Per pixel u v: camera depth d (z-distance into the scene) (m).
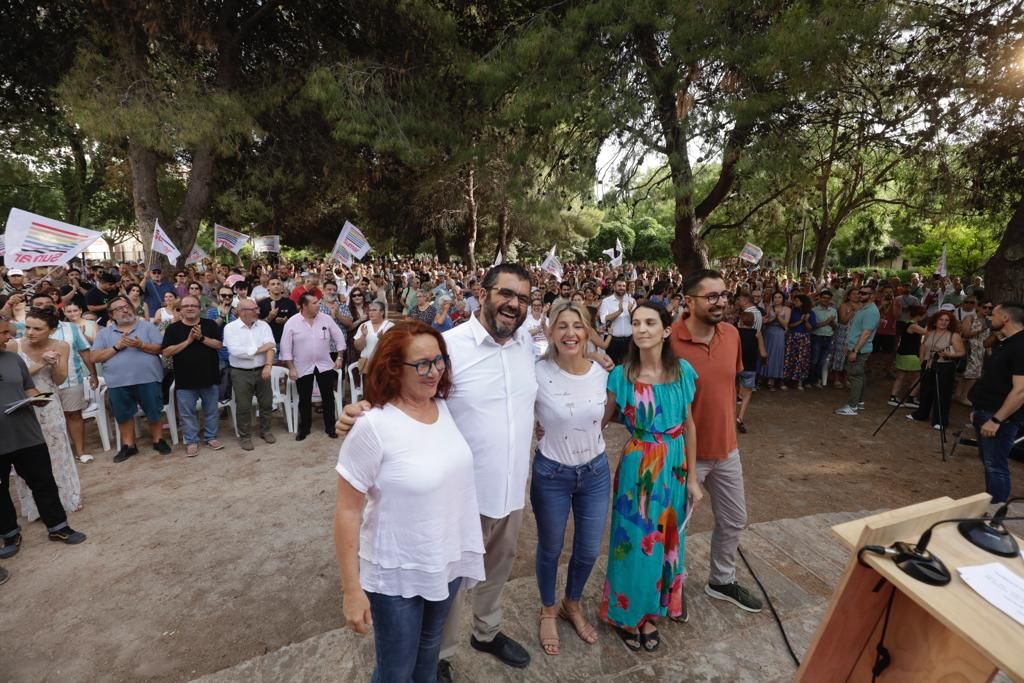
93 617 3.22
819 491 5.10
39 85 15.79
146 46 13.43
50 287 9.77
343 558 1.76
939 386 6.82
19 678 2.75
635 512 2.64
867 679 1.88
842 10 7.59
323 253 43.59
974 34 8.57
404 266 26.89
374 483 1.81
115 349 5.60
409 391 1.86
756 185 9.75
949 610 1.36
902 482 5.33
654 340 2.55
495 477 2.37
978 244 23.70
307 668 2.66
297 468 5.54
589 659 2.69
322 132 16.44
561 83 9.45
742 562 3.60
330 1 14.46
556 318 2.46
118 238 41.94
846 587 1.66
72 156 30.12
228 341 5.94
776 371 9.11
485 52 13.34
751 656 2.73
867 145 11.60
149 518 4.45
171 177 28.89
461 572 2.04
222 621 3.19
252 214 29.86
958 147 10.59
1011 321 4.28
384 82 13.68
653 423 2.60
